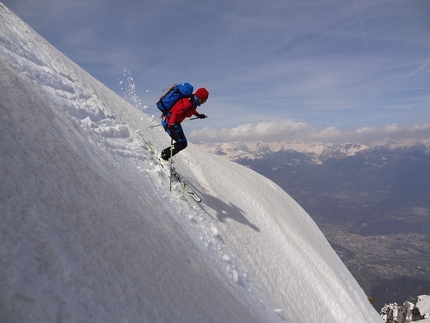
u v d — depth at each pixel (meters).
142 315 1.72
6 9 6.24
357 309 11.91
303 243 13.11
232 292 5.34
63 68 6.60
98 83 9.88
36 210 1.54
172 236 4.20
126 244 2.26
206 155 13.84
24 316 1.00
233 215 10.14
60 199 1.87
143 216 3.63
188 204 7.45
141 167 6.43
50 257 1.34
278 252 10.74
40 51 6.07
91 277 1.54
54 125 3.05
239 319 4.10
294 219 16.06
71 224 1.78
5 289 1.02
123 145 6.47
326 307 10.50
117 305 1.57
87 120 5.57
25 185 1.64
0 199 1.37
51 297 1.18
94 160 3.70
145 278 2.11
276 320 6.86
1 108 2.19
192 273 3.63
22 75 3.52
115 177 4.01
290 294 9.31
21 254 1.21
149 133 9.62
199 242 6.29
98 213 2.22
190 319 2.35
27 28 6.57
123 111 9.13
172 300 2.29
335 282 12.32
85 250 1.68
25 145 2.03
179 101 7.43
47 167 2.05
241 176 15.10
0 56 3.43
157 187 6.39
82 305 1.31
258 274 8.54
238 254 8.26
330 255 16.81
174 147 7.59
